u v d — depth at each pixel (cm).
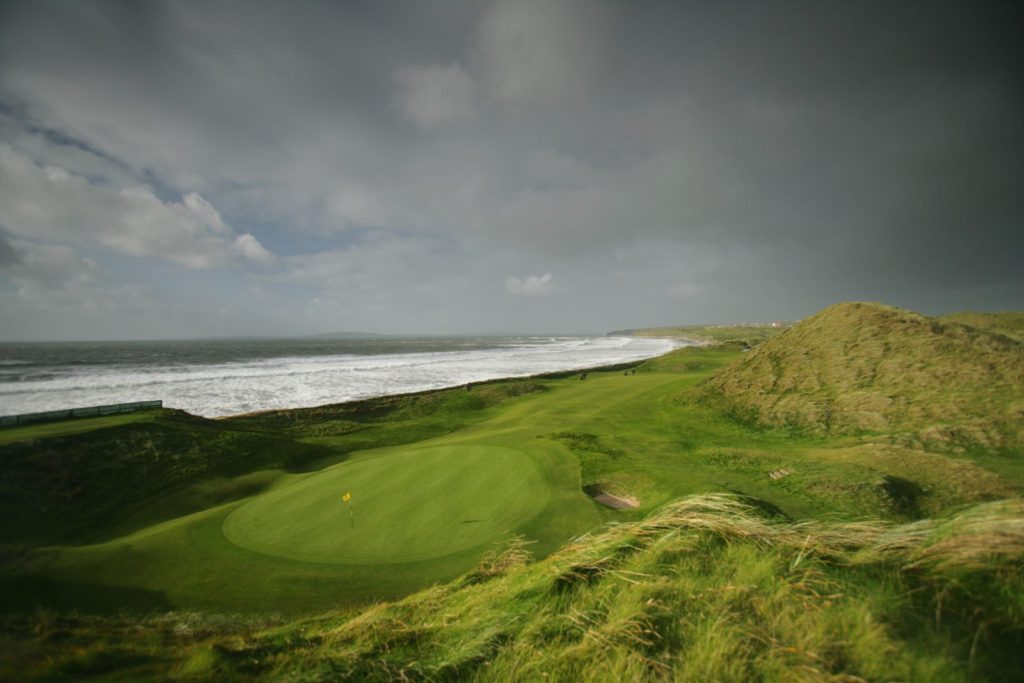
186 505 1694
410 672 391
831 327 3225
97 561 1020
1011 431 1902
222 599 870
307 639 503
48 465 1778
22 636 523
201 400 4050
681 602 416
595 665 357
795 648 330
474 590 621
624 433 2348
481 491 1306
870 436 2147
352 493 1362
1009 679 289
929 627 340
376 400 3725
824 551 464
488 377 5856
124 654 450
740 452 1812
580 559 563
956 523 462
